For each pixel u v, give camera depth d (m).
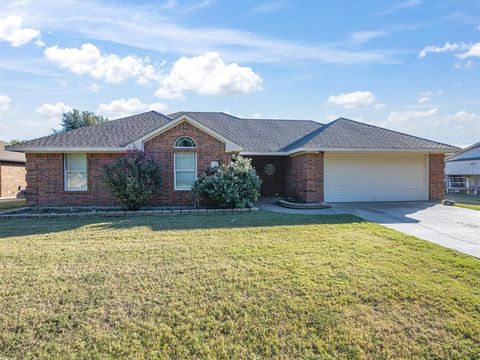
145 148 15.16
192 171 15.52
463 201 20.56
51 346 3.91
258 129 23.25
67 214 12.72
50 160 15.17
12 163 27.09
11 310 4.66
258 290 5.27
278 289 5.30
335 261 6.65
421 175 18.02
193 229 9.91
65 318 4.46
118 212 13.13
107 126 17.53
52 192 15.21
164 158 15.26
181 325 4.32
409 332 4.20
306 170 16.86
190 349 3.89
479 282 5.61
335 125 19.66
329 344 3.99
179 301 4.92
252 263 6.53
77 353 3.80
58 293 5.18
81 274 5.94
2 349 3.86
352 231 9.66
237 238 8.70
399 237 8.81
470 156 34.69
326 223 10.99
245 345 3.97
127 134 16.42
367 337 4.10
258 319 4.47
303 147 16.19
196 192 14.41
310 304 4.84
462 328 4.26
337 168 17.27
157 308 4.71
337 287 5.38
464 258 6.86
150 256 7.02
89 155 15.23
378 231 9.66
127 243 8.19
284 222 11.16
